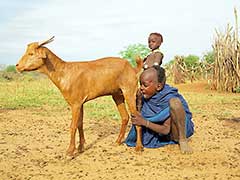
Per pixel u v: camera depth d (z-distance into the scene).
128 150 2.53
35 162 2.30
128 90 2.51
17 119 3.77
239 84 6.68
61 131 3.21
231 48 6.75
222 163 2.24
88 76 2.39
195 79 9.04
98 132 3.15
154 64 2.52
